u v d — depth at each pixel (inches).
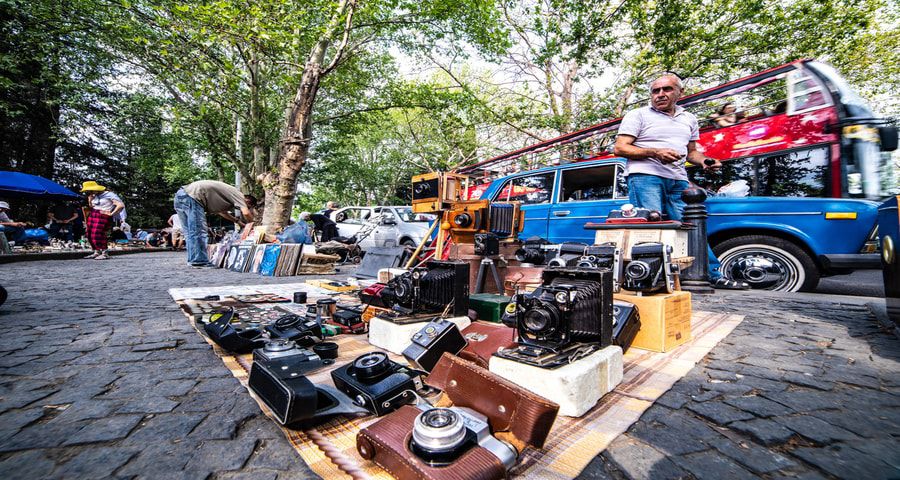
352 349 96.8
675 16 436.8
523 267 151.4
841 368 82.6
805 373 80.2
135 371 78.9
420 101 533.0
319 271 295.7
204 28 306.7
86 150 904.9
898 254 97.0
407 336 91.5
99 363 83.3
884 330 112.8
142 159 695.7
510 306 93.0
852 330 114.7
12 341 98.6
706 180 233.6
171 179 730.8
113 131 778.2
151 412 61.0
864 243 173.3
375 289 123.6
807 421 59.5
